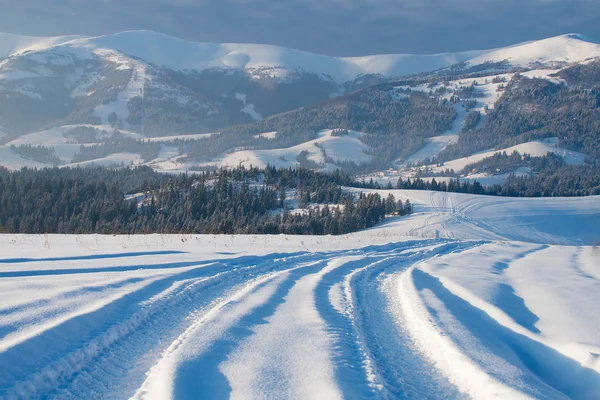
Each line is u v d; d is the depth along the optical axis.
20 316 5.70
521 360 5.78
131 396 4.20
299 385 4.41
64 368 4.60
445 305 7.87
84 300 6.70
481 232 62.94
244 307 7.15
